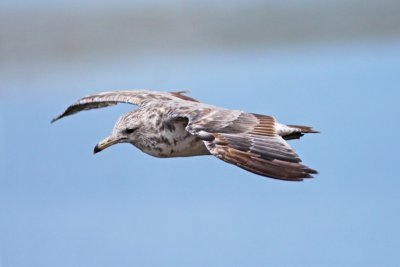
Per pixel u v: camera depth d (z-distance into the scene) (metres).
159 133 11.58
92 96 12.66
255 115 10.25
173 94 12.62
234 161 9.55
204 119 10.16
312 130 11.43
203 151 11.61
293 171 9.39
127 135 11.75
